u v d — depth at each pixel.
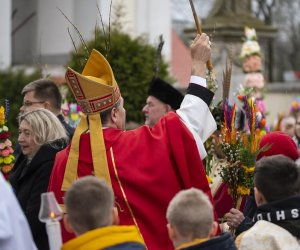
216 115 10.92
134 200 8.21
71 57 17.33
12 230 6.25
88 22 24.91
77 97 8.48
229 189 9.62
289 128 18.59
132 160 8.30
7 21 23.48
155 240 8.23
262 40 25.92
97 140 8.35
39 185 9.18
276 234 7.80
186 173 8.29
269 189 8.03
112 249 6.64
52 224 6.65
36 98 11.20
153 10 28.16
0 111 10.45
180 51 33.00
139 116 18.34
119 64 18.25
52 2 26.39
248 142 9.53
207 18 25.62
